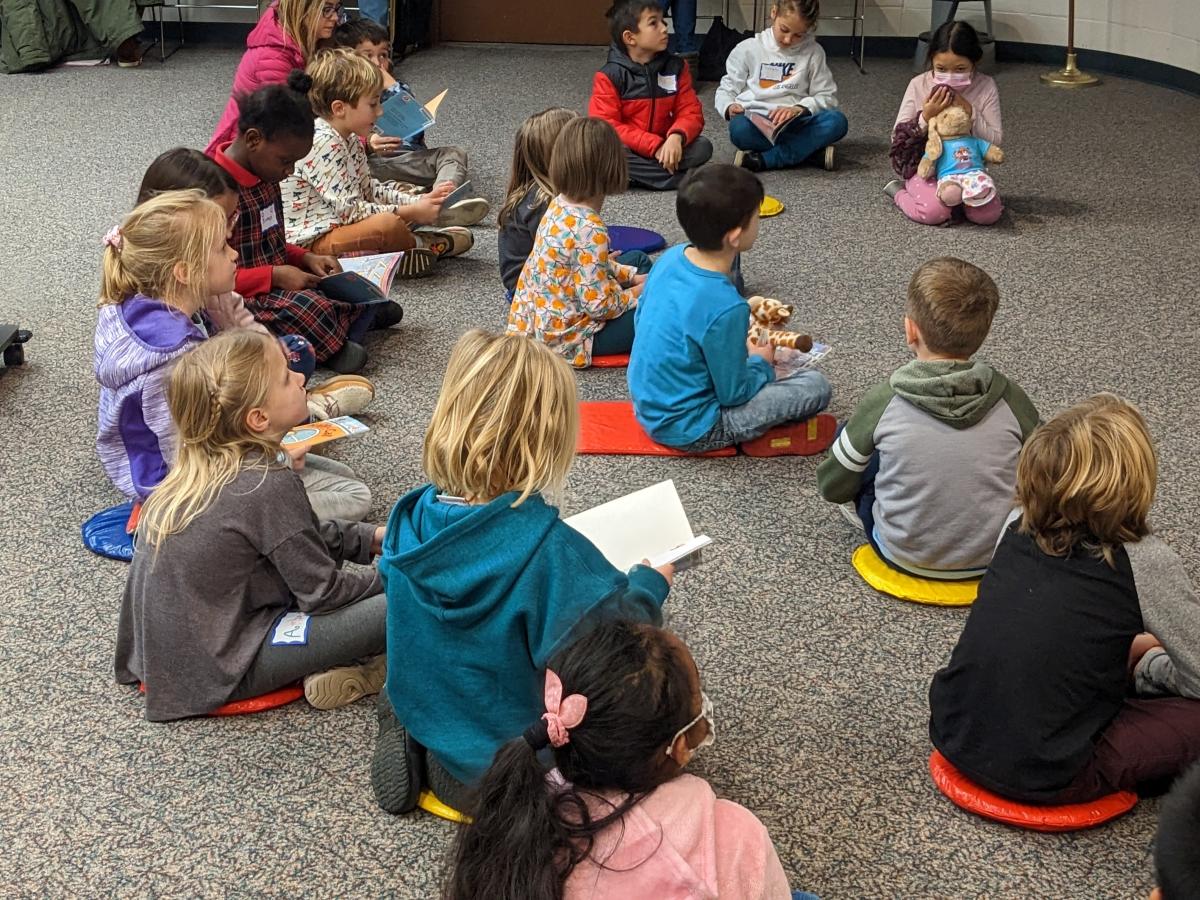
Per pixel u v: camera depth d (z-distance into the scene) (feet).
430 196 11.41
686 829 3.67
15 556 7.34
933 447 6.56
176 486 5.83
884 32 20.16
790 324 10.34
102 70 19.20
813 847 5.30
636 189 14.11
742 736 5.93
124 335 7.02
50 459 8.39
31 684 6.30
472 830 3.59
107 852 5.30
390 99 12.06
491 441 4.81
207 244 7.08
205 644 5.88
